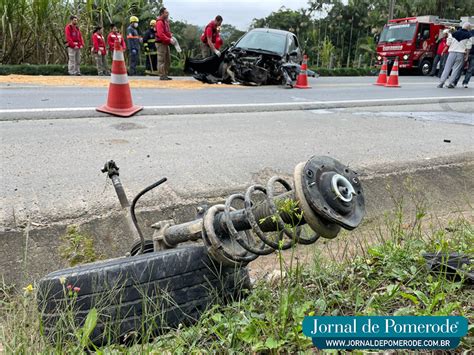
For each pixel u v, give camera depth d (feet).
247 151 16.60
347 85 44.65
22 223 10.11
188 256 7.03
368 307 6.86
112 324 6.43
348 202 5.62
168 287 6.81
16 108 21.21
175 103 25.25
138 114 21.93
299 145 17.90
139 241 8.00
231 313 7.01
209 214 6.61
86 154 14.96
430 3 137.90
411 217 13.05
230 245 6.65
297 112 25.62
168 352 6.09
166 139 17.60
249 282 7.85
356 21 123.75
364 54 115.55
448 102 33.71
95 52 45.47
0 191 11.47
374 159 16.48
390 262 8.43
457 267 7.93
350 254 10.06
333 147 17.90
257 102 27.73
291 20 128.77
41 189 11.77
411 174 15.42
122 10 56.49
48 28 48.60
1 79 32.91
